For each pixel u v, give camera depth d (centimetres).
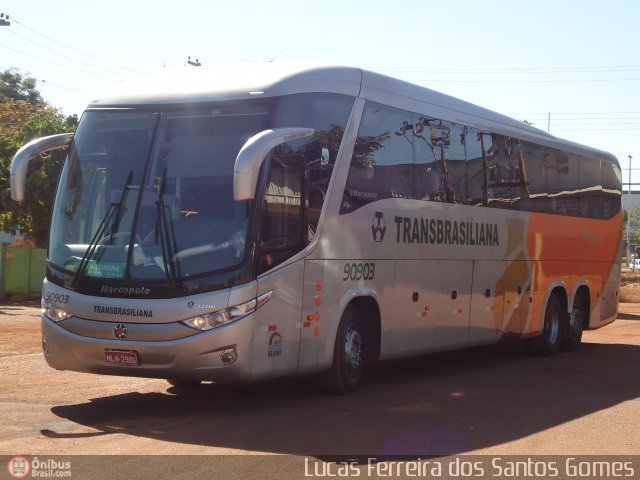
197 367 862
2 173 2839
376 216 1087
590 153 1761
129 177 922
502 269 1411
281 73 960
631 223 7938
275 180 920
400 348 1151
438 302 1234
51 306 922
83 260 908
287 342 935
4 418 880
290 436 812
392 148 1127
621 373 1344
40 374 1195
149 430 828
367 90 1080
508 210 1429
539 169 1545
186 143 923
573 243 1672
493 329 1390
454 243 1270
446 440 813
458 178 1286
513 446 798
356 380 1081
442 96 1269
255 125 916
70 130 3070
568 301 1658
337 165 1014
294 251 941
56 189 968
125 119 952
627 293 3938
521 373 1334
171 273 872
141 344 869
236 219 889
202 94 939
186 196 902
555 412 979
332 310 1009
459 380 1241
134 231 898
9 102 5559
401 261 1142
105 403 980
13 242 3469
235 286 873
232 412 933
